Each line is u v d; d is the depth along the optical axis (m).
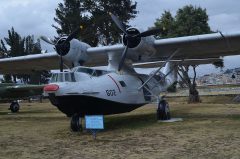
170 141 9.09
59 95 10.92
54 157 7.79
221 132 10.12
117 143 9.23
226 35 12.86
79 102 11.32
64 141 9.93
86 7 37.50
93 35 34.56
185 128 11.27
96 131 11.23
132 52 13.75
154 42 13.75
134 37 13.31
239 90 38.38
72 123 11.77
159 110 13.74
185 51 14.84
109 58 14.45
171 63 17.27
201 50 14.72
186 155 7.39
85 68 11.98
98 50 14.66
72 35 14.47
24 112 22.78
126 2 37.03
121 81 13.22
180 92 41.25
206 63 17.17
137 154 7.73
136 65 17.53
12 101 23.33
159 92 16.39
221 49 14.66
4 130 12.80
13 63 18.08
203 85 62.31
